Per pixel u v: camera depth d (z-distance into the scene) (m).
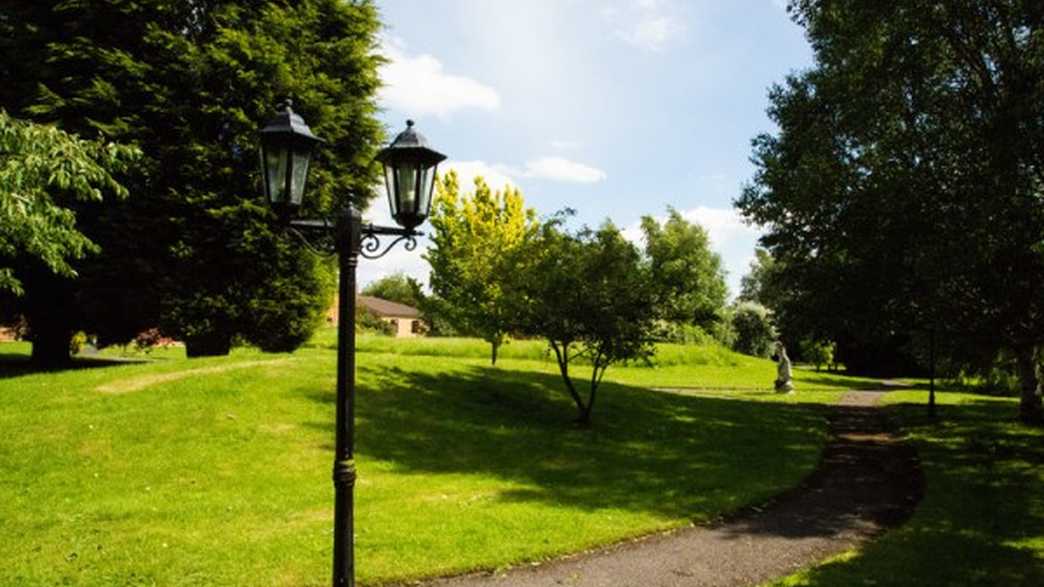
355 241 5.25
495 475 12.62
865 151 19.41
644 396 24.28
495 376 22.30
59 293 21.02
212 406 14.51
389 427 15.12
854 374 51.72
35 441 12.17
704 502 11.16
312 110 20.09
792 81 22.44
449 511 9.96
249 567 7.54
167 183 18.88
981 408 25.88
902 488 12.95
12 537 8.38
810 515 10.87
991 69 16.42
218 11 19.97
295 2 21.64
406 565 7.75
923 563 8.33
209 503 9.91
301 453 12.82
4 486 10.38
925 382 44.12
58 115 18.61
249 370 17.11
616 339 17.67
